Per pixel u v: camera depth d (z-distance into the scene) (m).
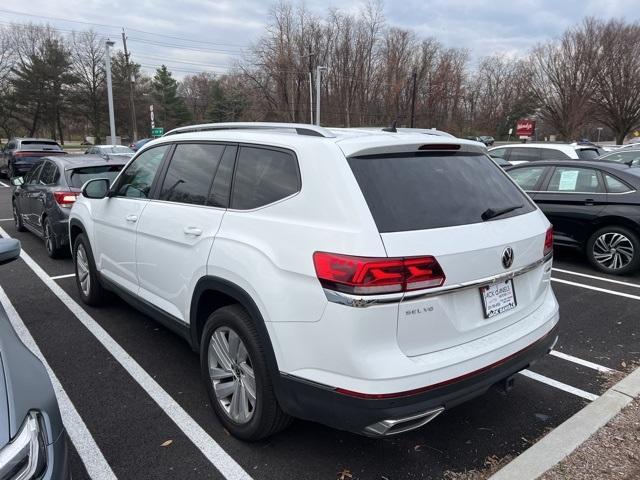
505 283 2.80
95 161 7.66
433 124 69.69
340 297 2.29
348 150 2.57
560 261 7.77
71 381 3.77
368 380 2.26
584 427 3.10
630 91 56.06
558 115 62.75
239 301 2.80
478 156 3.24
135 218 3.91
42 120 59.16
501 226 2.78
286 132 3.05
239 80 67.69
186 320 3.38
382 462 2.87
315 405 2.44
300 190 2.62
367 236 2.30
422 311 2.37
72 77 59.34
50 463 1.83
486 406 3.51
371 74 66.62
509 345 2.70
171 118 76.12
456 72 70.38
